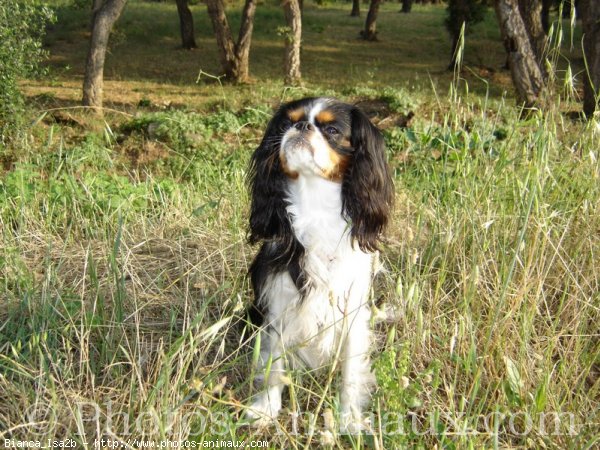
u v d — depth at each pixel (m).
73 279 1.68
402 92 3.76
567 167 1.68
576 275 1.55
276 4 10.96
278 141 1.39
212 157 3.04
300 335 1.41
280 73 5.97
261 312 1.44
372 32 8.30
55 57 6.28
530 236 1.53
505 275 1.48
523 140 1.85
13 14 2.83
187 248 1.79
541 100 1.79
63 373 1.36
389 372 1.24
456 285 1.53
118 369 1.38
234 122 3.37
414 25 10.10
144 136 3.23
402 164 2.57
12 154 2.73
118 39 5.67
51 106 4.04
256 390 1.39
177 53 6.89
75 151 2.68
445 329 1.44
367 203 1.37
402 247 1.61
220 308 1.55
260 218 1.41
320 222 1.38
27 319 1.50
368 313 1.41
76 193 1.99
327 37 8.45
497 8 3.70
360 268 1.40
